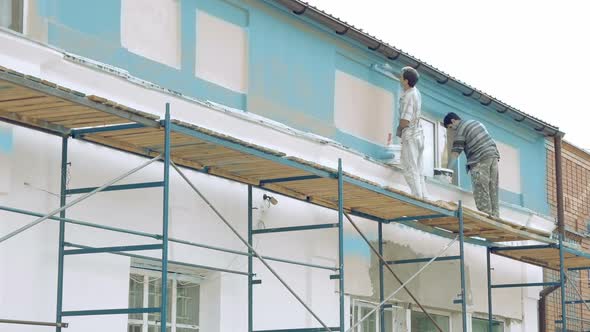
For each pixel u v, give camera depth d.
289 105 13.61
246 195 12.63
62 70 10.16
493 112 18.23
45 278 10.02
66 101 9.02
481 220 14.95
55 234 10.16
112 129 9.95
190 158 11.33
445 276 16.50
